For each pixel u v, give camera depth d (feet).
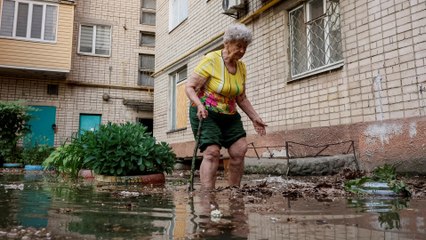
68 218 4.46
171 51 36.19
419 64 13.65
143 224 4.06
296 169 15.10
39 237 3.38
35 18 41.73
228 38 9.16
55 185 10.88
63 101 45.21
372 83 15.39
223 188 9.08
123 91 48.26
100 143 13.48
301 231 3.69
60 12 42.55
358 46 16.10
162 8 39.04
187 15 33.32
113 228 3.81
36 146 35.32
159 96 38.09
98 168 13.26
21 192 8.29
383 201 6.41
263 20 22.76
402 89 14.20
